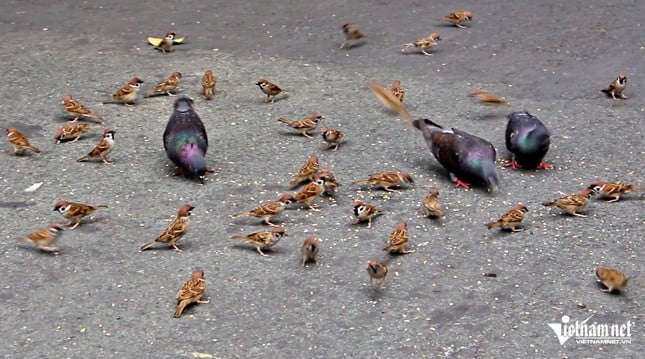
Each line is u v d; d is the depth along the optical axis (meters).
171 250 11.12
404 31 18.81
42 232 11.01
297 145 14.02
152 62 17.34
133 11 20.20
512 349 9.21
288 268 10.73
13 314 9.84
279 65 17.23
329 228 11.62
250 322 9.72
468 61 17.31
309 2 20.73
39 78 16.45
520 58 17.39
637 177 12.88
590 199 12.27
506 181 12.84
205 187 12.66
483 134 14.37
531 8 20.00
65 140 14.09
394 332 9.52
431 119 14.88
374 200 12.35
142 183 12.77
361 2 20.66
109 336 9.48
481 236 11.38
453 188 12.66
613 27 18.73
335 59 17.53
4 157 13.55
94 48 17.97
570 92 15.94
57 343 9.37
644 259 10.79
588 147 13.87
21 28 19.05
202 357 9.13
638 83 16.22
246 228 11.62
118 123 14.78
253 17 19.80
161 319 9.77
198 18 19.75
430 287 10.30
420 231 11.52
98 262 10.85
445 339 9.39
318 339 9.42
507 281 10.41
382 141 14.14
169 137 12.80
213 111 15.27
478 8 20.06
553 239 11.27
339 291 10.26
